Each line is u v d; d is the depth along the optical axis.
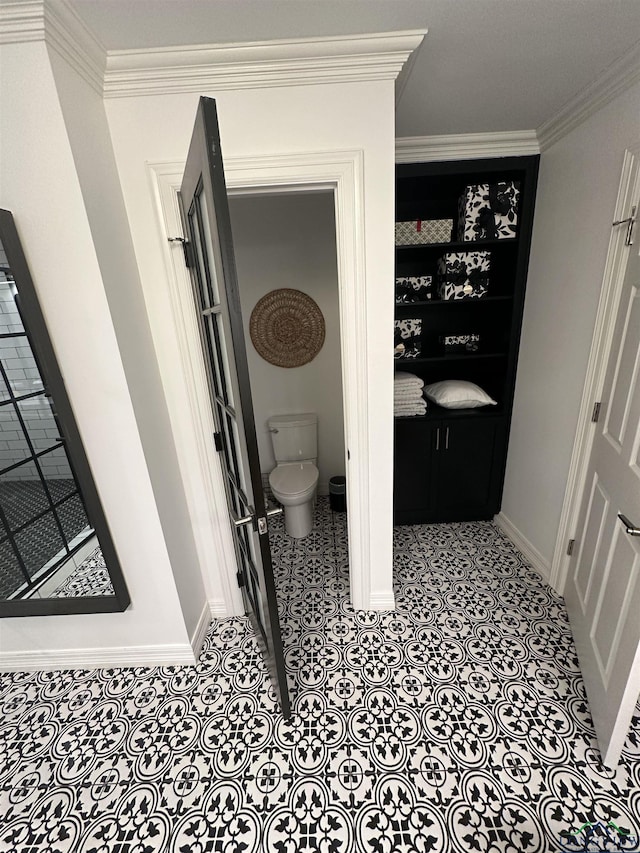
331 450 3.01
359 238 1.37
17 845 1.12
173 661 1.67
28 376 1.26
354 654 1.66
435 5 1.03
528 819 1.10
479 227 2.05
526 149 1.93
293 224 2.48
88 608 1.52
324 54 1.19
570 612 1.75
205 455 1.65
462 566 2.19
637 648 1.06
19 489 1.40
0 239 1.07
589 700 1.37
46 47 0.96
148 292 1.43
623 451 1.32
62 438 1.33
